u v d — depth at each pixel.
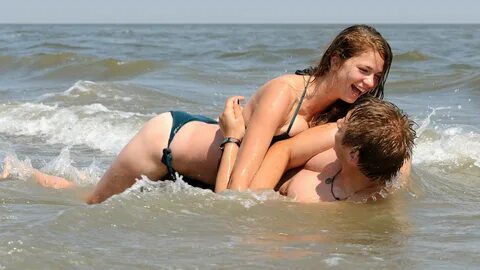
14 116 18.00
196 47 52.31
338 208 8.60
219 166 9.03
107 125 16.69
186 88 24.06
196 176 9.39
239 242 7.32
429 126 15.79
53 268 6.48
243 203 8.48
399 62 33.41
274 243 7.32
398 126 8.38
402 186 9.33
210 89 23.73
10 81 29.27
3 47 50.94
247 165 8.79
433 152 12.97
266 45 52.38
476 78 24.17
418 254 7.04
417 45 54.41
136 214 8.09
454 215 8.63
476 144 13.50
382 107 8.41
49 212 8.61
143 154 9.35
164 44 58.72
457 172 11.65
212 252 6.99
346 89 8.84
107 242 7.22
